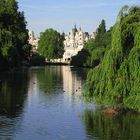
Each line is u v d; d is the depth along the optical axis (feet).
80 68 550.77
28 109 169.07
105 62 137.59
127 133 126.21
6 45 370.53
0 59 371.35
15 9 450.30
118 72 135.23
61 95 216.33
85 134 126.00
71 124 139.54
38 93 223.92
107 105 140.15
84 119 146.82
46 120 146.41
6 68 387.96
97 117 149.07
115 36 135.33
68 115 155.43
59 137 122.93
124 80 134.00
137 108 131.03
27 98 201.87
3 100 193.36
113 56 135.54
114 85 135.44
